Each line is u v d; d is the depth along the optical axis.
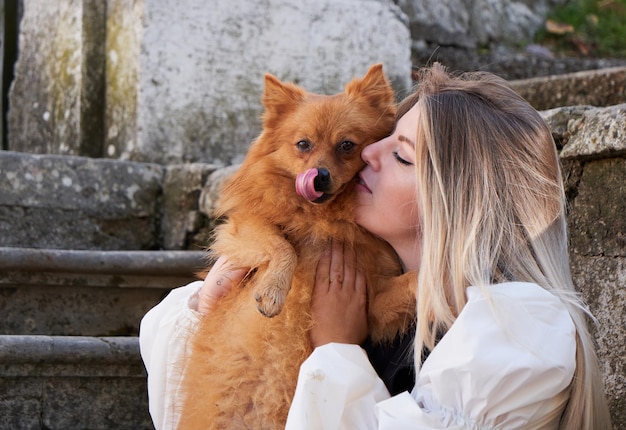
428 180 2.34
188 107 5.21
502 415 2.09
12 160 4.64
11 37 7.09
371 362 2.52
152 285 4.12
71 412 3.53
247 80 5.35
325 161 2.59
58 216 4.72
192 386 2.62
